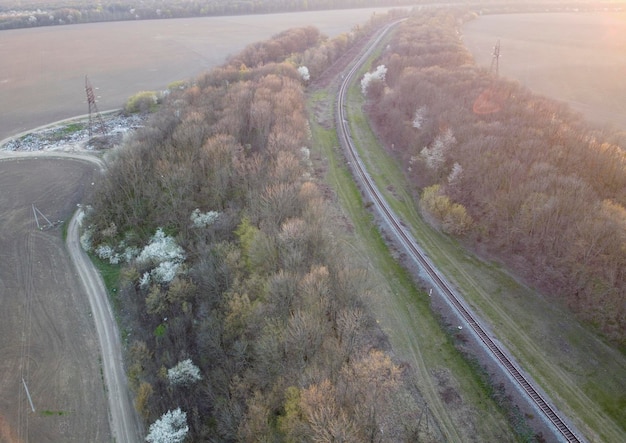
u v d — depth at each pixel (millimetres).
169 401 44469
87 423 44469
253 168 66812
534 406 37188
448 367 41594
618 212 47875
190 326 51969
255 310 44438
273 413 37812
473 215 59656
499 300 48781
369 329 45219
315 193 59219
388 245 58000
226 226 60594
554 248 50156
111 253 66438
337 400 34156
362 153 83125
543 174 56469
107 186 71812
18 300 59250
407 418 36906
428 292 49969
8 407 45906
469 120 74000
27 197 82562
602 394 38438
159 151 75562
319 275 44156
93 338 53844
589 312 44875
